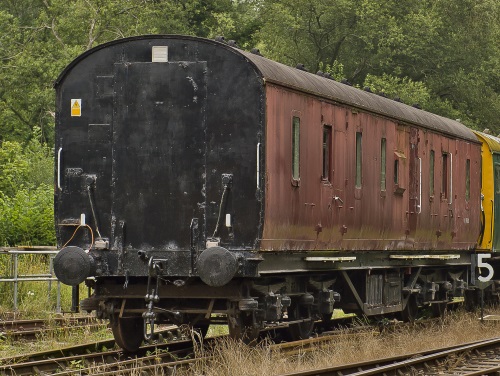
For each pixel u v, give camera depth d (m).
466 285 25.92
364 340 17.39
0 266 23.80
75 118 15.71
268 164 15.12
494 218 27.58
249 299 15.05
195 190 15.27
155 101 15.45
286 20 51.75
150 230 15.37
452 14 53.03
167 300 15.79
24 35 59.34
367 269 19.69
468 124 53.25
